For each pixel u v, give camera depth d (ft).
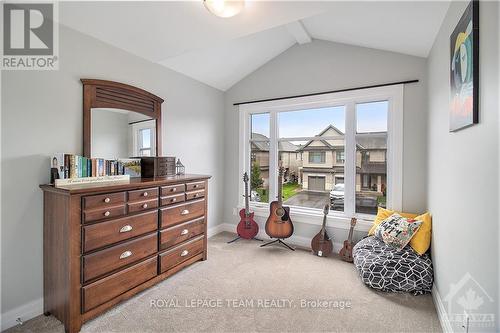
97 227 5.66
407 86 8.64
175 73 9.92
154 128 8.93
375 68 9.18
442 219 6.02
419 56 8.41
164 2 5.46
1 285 5.48
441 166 6.19
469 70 4.07
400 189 8.80
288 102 10.93
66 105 6.53
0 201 5.45
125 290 6.27
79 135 6.82
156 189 7.07
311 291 6.91
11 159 5.58
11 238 5.60
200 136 11.22
